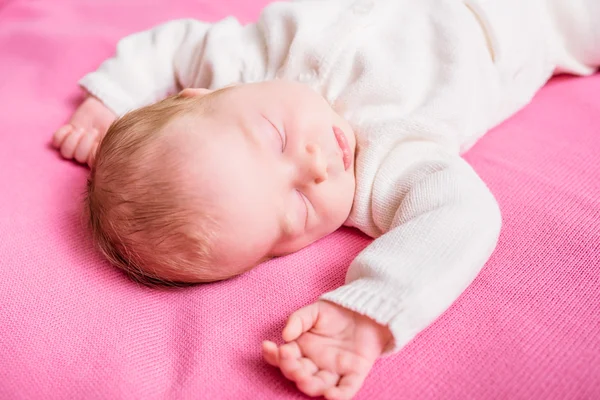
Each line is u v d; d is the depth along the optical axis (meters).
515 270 0.44
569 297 0.43
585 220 0.46
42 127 0.55
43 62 0.61
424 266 0.40
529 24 0.54
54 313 0.44
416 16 0.52
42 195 0.50
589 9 0.54
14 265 0.46
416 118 0.48
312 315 0.40
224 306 0.44
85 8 0.67
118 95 0.55
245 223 0.42
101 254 0.46
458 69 0.50
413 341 0.42
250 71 0.54
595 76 0.58
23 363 0.42
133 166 0.44
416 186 0.45
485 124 0.52
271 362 0.40
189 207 0.42
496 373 0.40
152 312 0.44
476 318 0.42
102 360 0.42
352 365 0.39
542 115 0.55
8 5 0.67
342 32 0.51
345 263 0.46
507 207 0.48
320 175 0.43
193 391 0.41
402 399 0.40
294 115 0.45
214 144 0.43
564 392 0.39
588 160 0.50
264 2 0.67
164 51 0.57
